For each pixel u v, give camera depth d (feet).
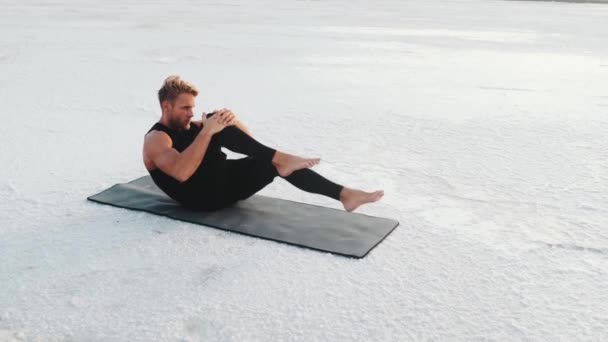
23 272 10.39
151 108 24.43
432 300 9.55
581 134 20.44
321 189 11.87
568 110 24.35
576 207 13.76
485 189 14.96
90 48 42.37
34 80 30.73
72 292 9.71
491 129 21.09
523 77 32.40
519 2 97.55
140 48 42.29
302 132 20.70
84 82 30.22
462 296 9.70
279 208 13.17
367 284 10.03
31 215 12.94
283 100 26.14
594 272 10.61
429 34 51.90
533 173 16.24
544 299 9.64
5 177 15.53
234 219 12.47
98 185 14.89
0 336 8.48
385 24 59.88
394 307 9.33
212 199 12.57
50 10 73.77
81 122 21.99
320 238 11.62
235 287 9.90
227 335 8.56
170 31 52.70
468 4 91.61
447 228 12.48
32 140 19.31
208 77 31.63
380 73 33.42
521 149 18.60
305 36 49.73
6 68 34.37
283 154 12.03
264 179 12.37
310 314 9.11
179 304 9.37
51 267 10.57
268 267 10.59
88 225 12.39
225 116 11.87
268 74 32.76
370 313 9.16
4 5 81.00
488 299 9.62
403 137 20.04
